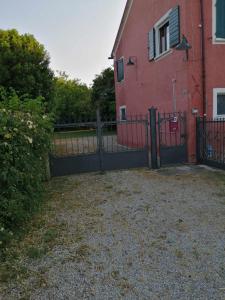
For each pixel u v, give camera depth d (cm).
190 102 804
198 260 291
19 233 360
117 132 1537
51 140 627
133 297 237
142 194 539
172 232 362
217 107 838
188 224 385
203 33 789
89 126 762
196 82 800
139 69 1181
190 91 800
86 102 3634
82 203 500
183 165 810
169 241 337
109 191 573
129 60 1233
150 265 285
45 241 347
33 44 1802
